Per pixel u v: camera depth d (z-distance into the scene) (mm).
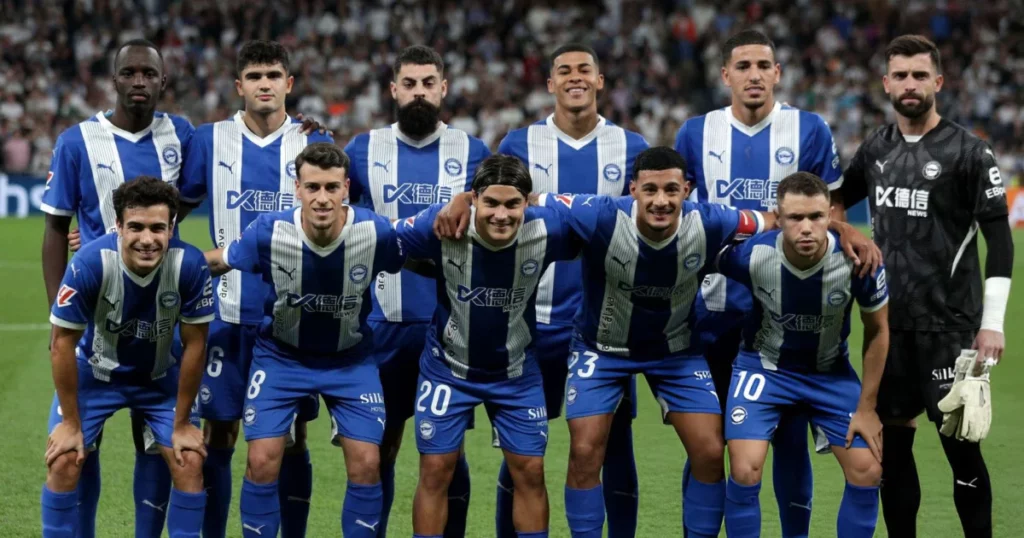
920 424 7156
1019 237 16422
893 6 22281
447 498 4785
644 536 5203
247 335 4883
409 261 4633
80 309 4355
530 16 22625
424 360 4719
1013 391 7953
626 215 4496
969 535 4836
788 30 22172
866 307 4488
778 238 4500
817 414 4664
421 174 5117
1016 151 19609
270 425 4523
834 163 5098
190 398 4488
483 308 4500
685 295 4633
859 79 21000
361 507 4480
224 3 21797
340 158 4355
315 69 20844
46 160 18375
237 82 5039
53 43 20828
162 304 4410
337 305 4516
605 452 4867
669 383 4684
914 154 4766
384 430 4773
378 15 22062
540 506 4574
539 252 4492
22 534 5059
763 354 4691
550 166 5207
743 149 5082
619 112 20859
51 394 7672
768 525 5430
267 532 4488
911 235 4750
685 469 5039
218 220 4988
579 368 4699
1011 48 21484
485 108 20266
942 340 4746
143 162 4895
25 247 14594
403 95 5035
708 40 21969
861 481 4496
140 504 4742
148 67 4770
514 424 4586
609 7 22719
